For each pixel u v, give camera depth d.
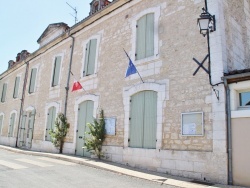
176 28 7.26
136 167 7.29
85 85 10.27
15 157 9.41
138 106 7.79
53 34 14.56
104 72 9.47
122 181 5.56
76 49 11.52
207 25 5.98
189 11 7.05
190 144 6.21
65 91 11.50
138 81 7.95
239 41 7.25
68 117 10.91
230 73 5.80
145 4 8.45
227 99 5.77
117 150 8.09
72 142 10.30
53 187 4.84
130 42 8.65
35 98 14.20
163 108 7.00
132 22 8.77
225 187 5.09
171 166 6.46
